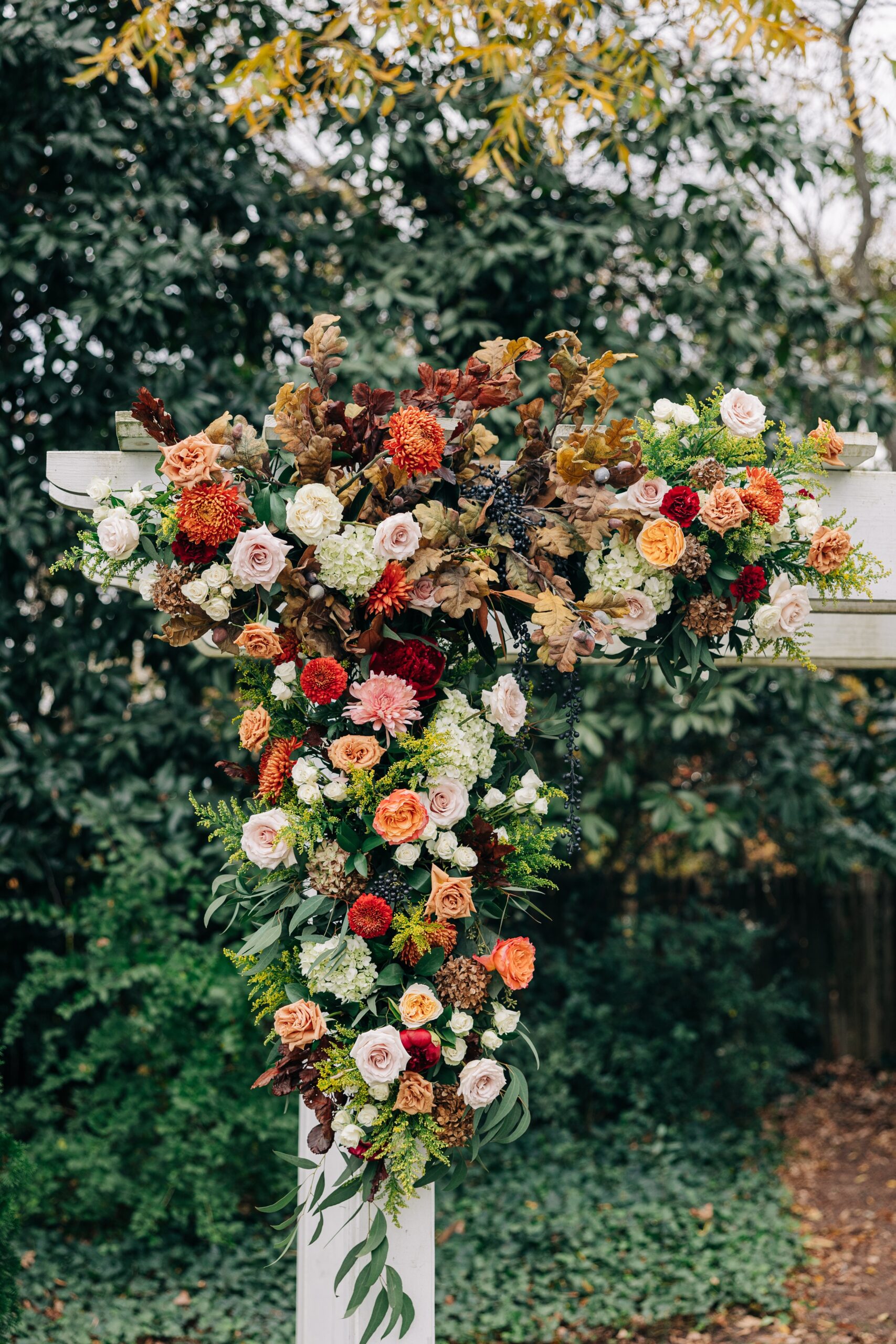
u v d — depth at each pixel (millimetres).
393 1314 1750
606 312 4941
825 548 2098
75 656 4688
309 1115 2398
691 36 4211
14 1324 3027
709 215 4781
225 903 2205
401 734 1836
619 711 4824
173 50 3947
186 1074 4086
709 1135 5320
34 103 4539
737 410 2078
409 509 1923
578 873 6203
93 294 4426
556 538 1921
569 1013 5520
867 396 5121
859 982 7160
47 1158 4082
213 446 1841
